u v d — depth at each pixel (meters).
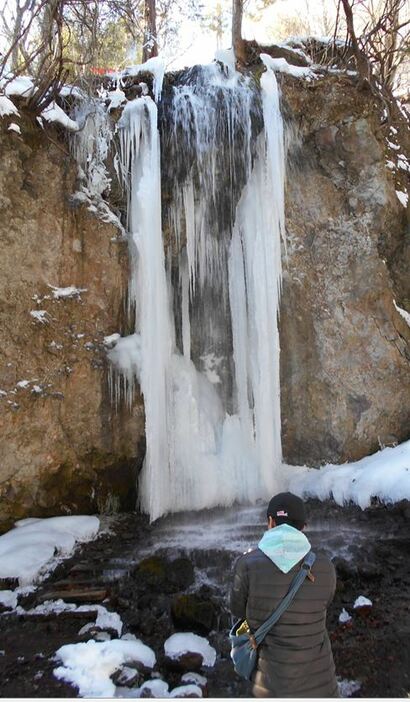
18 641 4.62
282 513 2.87
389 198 8.62
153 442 7.61
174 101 8.42
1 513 6.75
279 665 2.59
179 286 8.69
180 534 6.90
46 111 7.52
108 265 7.82
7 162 6.99
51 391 7.15
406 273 9.02
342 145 8.58
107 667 3.98
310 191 8.65
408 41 9.45
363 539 6.38
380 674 4.12
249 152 8.37
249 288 8.47
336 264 8.59
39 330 7.12
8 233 6.96
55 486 7.26
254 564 2.75
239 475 8.20
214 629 4.79
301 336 8.60
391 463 7.39
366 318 8.45
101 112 7.99
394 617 4.90
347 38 8.95
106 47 9.31
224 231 8.66
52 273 7.34
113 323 7.87
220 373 8.82
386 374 8.32
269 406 8.18
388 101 8.77
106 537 6.85
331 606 5.08
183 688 3.84
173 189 8.41
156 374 7.80
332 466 8.22
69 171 7.64
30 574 5.68
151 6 10.31
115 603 5.23
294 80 8.44
